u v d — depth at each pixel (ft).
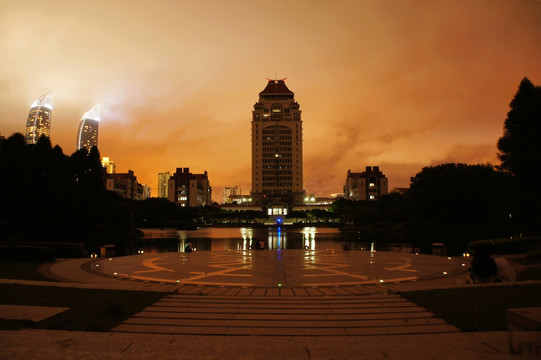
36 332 23.26
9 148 174.50
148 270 85.30
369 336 29.19
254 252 132.57
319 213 614.75
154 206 464.65
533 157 144.36
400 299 45.47
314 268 87.45
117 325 34.37
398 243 217.15
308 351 20.26
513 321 27.73
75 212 194.70
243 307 42.06
